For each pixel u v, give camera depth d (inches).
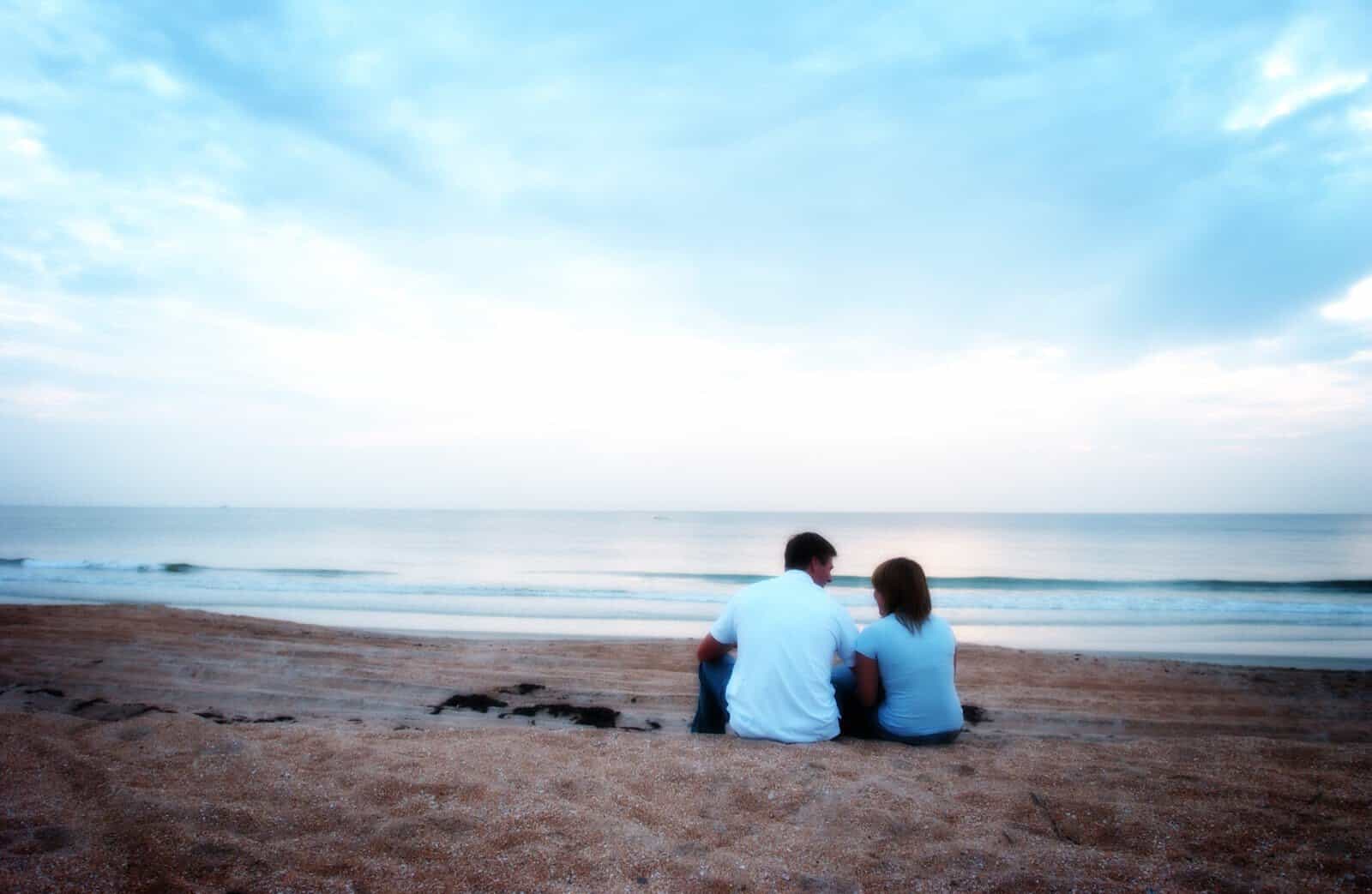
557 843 113.1
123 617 387.2
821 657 173.5
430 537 2138.3
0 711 174.7
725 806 130.9
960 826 123.0
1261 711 259.6
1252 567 1300.4
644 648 360.5
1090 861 109.2
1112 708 261.4
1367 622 604.1
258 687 266.8
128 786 130.6
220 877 100.4
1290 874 107.4
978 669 331.6
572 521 4042.8
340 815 122.2
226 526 2714.1
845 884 102.1
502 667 312.5
